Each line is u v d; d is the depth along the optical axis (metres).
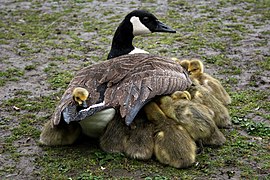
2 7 13.78
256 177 4.59
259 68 8.16
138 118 4.91
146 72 5.05
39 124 6.02
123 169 4.76
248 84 7.34
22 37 10.64
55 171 4.78
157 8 13.15
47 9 13.45
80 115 4.63
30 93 7.18
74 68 8.45
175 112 4.79
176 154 4.68
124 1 14.22
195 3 13.67
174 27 11.16
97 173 4.70
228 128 5.74
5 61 8.85
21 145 5.39
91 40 10.32
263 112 6.24
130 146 4.88
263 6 13.05
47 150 5.23
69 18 12.35
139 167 4.77
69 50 9.59
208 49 9.43
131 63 5.22
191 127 4.79
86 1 14.38
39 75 8.05
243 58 8.75
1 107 6.60
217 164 4.83
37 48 9.76
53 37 10.59
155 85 4.92
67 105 4.75
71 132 5.19
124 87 4.84
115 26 11.44
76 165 4.88
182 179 4.54
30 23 11.93
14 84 7.59
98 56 9.17
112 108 4.86
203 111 4.91
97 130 5.16
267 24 11.23
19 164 4.95
